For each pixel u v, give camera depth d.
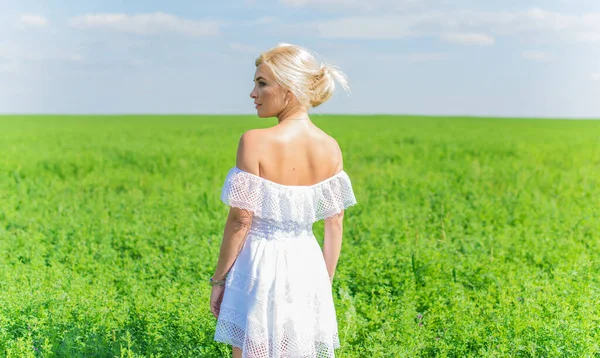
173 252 8.19
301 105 4.02
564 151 25.33
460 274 7.29
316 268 4.11
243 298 3.96
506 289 6.59
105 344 5.16
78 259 7.79
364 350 5.34
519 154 24.00
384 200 11.99
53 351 5.07
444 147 27.17
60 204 11.28
